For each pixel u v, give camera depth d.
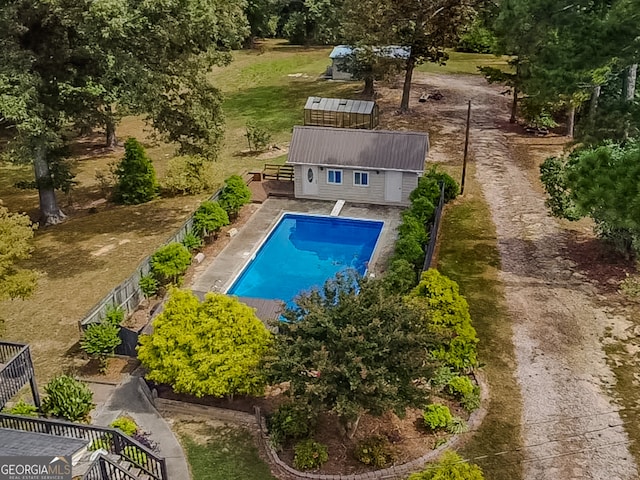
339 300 17.34
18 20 26.59
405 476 16.50
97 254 29.22
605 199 15.92
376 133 34.34
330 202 35.03
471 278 25.91
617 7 18.25
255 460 17.34
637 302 23.88
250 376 18.25
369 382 15.63
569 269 26.31
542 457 17.11
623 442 17.56
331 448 17.47
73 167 40.25
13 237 19.36
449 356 19.03
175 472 16.98
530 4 20.77
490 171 36.62
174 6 26.00
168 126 30.70
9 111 24.44
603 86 31.67
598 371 20.38
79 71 28.67
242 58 65.62
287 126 45.62
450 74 57.38
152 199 35.34
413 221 27.27
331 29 61.25
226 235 31.17
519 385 19.84
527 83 28.48
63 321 24.19
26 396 20.16
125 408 19.55
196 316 19.02
